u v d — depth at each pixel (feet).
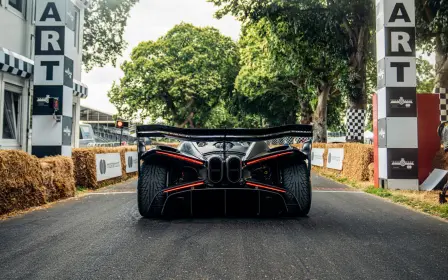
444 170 29.09
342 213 19.57
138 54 136.36
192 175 18.69
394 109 29.99
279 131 17.80
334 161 46.85
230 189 16.60
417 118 30.40
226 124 146.82
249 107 123.54
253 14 61.21
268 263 11.13
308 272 10.40
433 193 27.40
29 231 15.38
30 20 40.98
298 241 13.60
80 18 53.01
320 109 85.25
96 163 32.24
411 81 30.17
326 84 84.07
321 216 18.53
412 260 11.51
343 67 61.93
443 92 42.73
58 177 25.13
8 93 37.63
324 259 11.55
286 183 17.80
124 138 131.13
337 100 108.88
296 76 80.33
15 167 20.53
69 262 11.25
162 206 17.78
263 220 17.33
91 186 31.24
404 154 29.84
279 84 102.58
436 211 20.18
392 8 30.37
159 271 10.45
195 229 15.43
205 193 16.83
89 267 10.79
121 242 13.46
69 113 31.27
